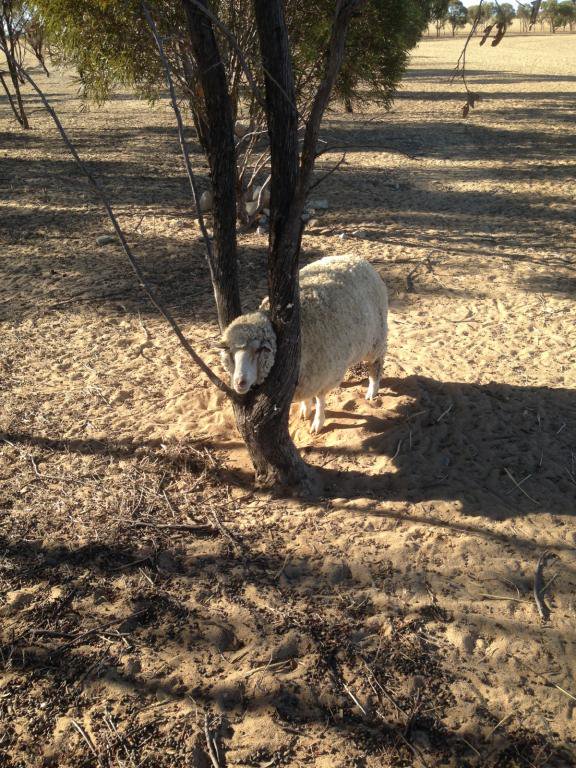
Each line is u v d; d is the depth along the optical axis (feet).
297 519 8.86
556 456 9.86
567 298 15.58
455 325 14.32
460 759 6.19
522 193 26.43
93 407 11.38
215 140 7.72
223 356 8.77
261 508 9.09
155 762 6.15
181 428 10.71
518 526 8.64
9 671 6.93
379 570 8.05
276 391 8.54
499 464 9.72
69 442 10.45
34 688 6.77
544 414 10.81
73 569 8.11
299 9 16.94
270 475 9.29
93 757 6.21
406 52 19.75
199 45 7.27
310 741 6.31
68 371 12.53
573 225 21.84
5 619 7.48
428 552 8.26
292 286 8.05
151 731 6.39
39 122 42.60
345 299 9.71
